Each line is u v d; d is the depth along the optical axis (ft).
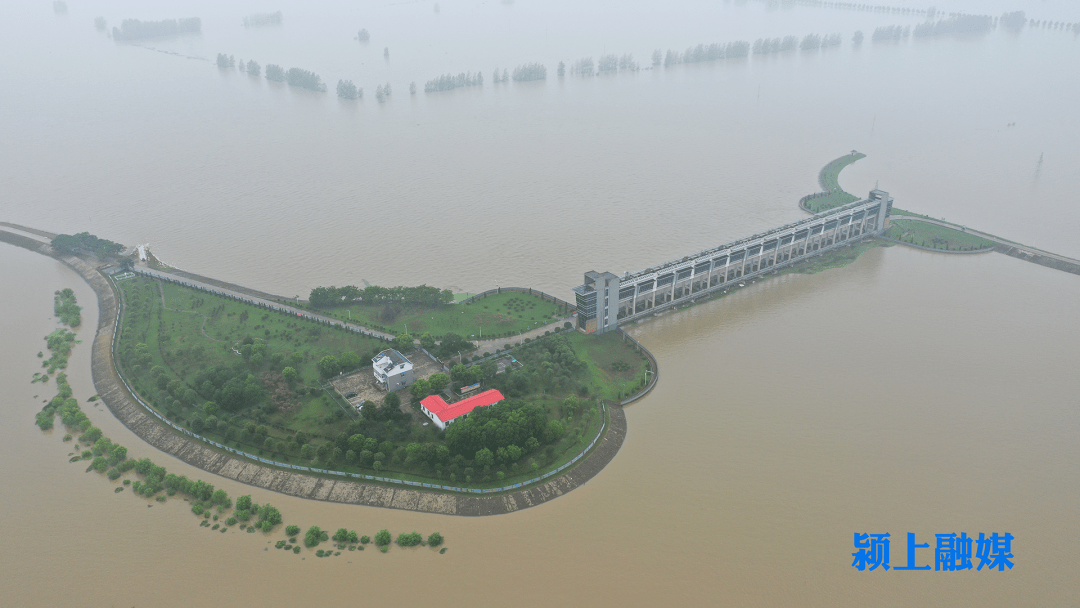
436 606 592.60
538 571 626.64
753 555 639.35
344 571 628.28
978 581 610.24
